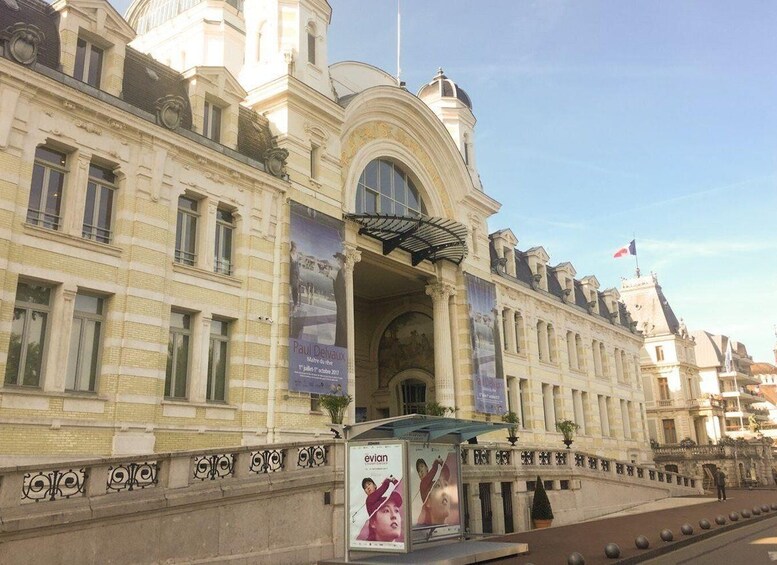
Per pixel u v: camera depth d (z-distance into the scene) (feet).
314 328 77.71
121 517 40.34
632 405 172.55
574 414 143.84
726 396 257.96
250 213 74.74
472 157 128.88
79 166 59.67
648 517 90.27
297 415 73.41
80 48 63.57
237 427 68.18
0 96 54.44
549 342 141.18
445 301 107.45
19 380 53.72
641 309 246.68
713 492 155.02
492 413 107.86
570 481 95.96
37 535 36.50
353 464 48.55
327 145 87.35
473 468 78.95
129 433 58.49
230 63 119.85
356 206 95.91
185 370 66.80
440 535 50.88
